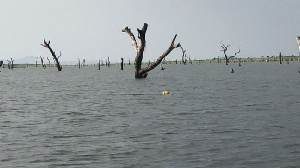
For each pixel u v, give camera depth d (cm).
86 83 7169
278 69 12738
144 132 2019
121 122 2395
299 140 1723
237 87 5612
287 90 4850
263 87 5488
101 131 2069
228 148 1605
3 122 2439
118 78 8906
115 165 1373
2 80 8538
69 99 4097
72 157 1498
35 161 1443
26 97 4381
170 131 2034
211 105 3297
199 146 1655
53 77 10000
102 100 3944
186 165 1356
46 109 3170
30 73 13312
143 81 7494
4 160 1459
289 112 2714
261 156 1459
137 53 7288
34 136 1942
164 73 11500
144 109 3091
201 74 10606
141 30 6856
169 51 6706
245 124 2214
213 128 2102
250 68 14462
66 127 2222
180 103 3522
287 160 1395
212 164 1363
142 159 1450
